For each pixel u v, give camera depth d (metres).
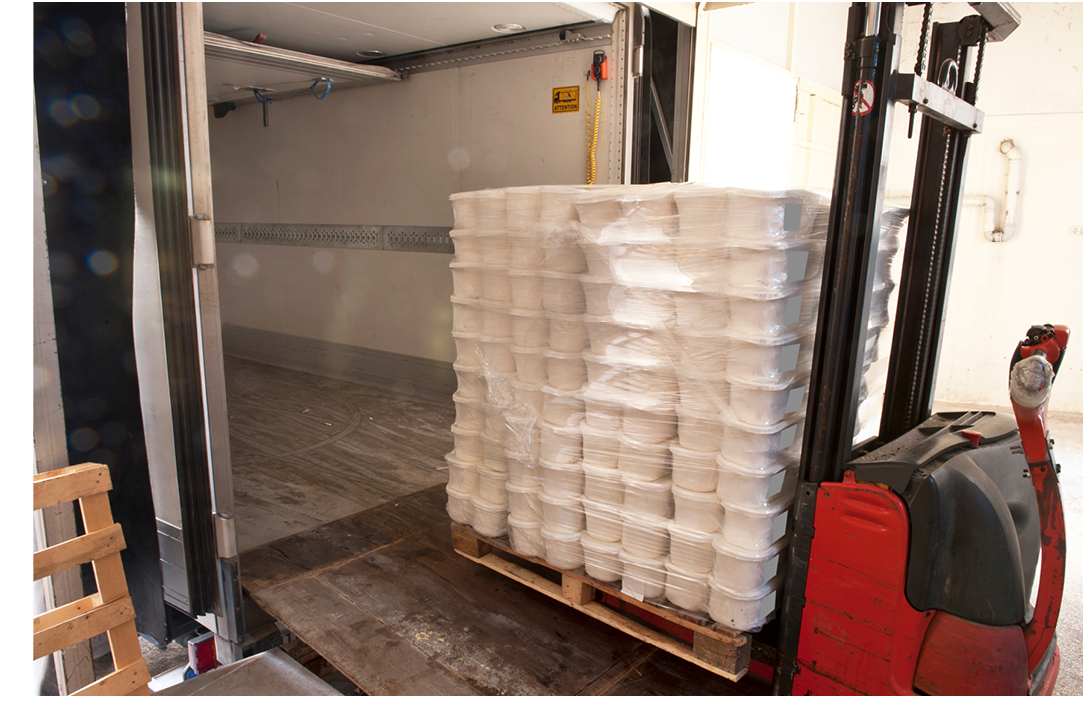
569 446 2.56
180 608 2.88
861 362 2.00
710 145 5.25
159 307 2.59
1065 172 6.25
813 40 6.90
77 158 2.44
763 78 5.89
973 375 6.97
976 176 6.63
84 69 2.40
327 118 6.49
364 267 6.49
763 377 2.04
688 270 2.15
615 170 4.41
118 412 2.72
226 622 2.81
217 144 7.75
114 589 2.16
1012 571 1.86
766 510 2.08
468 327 2.88
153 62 2.40
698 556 2.27
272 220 7.31
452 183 5.59
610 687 2.33
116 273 2.61
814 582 2.04
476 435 2.92
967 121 2.23
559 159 4.78
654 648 2.57
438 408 5.88
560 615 2.77
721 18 5.09
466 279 2.85
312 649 2.66
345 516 3.69
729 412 2.13
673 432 2.35
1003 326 6.74
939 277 2.43
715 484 2.23
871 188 1.88
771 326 2.02
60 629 2.03
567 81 4.61
